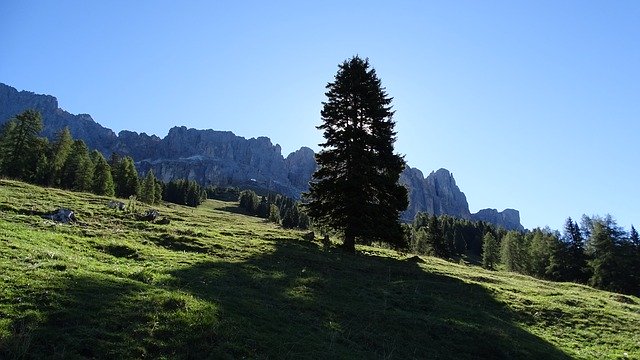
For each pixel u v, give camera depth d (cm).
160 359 1138
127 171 10944
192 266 2227
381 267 3138
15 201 3366
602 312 2797
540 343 2112
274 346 1345
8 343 1051
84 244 2344
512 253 11244
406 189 3772
